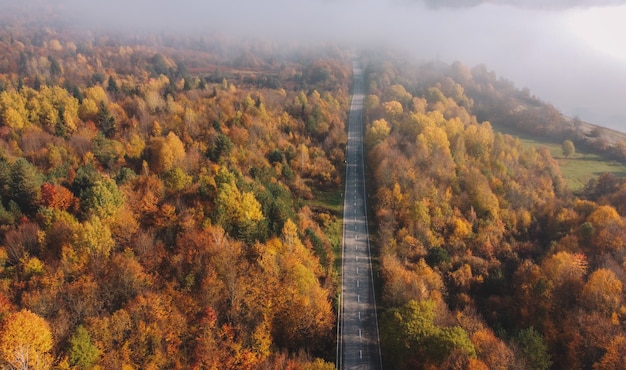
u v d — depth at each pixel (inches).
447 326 3233.3
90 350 2368.4
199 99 6899.6
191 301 2876.5
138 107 6353.3
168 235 3425.2
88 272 2933.1
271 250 3316.9
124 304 2738.7
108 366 2395.4
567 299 3767.2
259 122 6190.9
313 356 3120.1
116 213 3380.9
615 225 4566.9
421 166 5600.4
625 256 4175.7
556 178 6338.6
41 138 5039.4
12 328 2210.9
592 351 3223.4
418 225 4616.1
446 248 4608.8
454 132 6515.8
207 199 3868.1
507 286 4195.4
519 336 3228.3
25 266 2871.6
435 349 2908.5
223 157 5000.0
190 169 4744.1
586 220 4864.7
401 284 3678.6
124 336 2564.0
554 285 3855.8
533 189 5674.2
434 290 3779.5
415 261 4347.9
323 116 7298.2
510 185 5482.3
